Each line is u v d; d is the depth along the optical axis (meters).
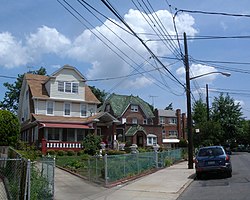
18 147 27.58
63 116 41.69
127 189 15.45
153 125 57.19
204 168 19.33
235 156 44.38
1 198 12.17
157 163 25.19
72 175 20.11
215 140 47.03
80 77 43.16
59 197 13.34
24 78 45.19
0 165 16.94
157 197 13.45
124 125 54.59
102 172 16.88
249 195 13.04
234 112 60.38
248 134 79.88
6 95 59.47
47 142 36.59
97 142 35.47
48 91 41.78
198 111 58.06
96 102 43.78
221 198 12.74
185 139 70.56
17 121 28.44
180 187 15.95
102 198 13.23
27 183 10.25
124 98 64.06
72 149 37.69
